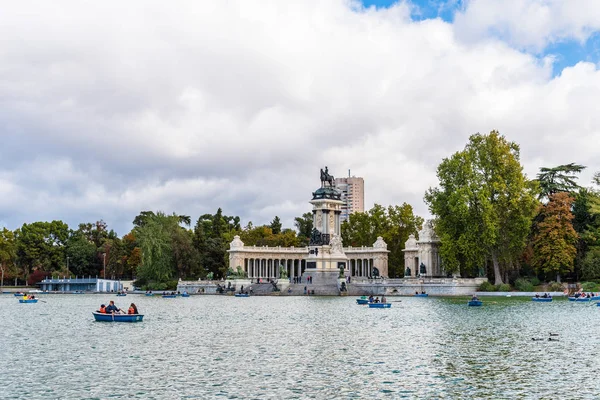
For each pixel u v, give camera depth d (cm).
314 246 18000
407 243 17850
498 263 14812
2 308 11988
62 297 17212
